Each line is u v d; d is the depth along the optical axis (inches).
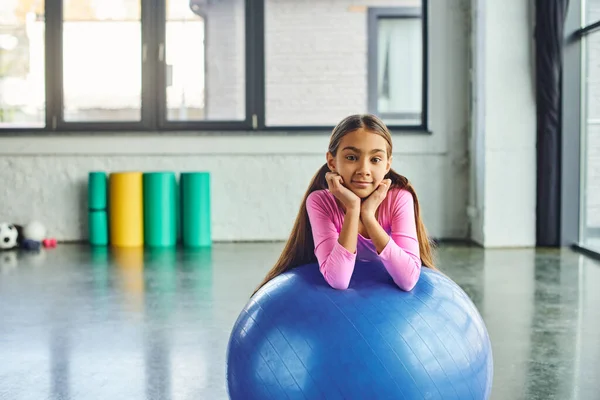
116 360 124.2
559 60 241.0
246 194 271.1
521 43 246.4
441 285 82.2
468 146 269.1
